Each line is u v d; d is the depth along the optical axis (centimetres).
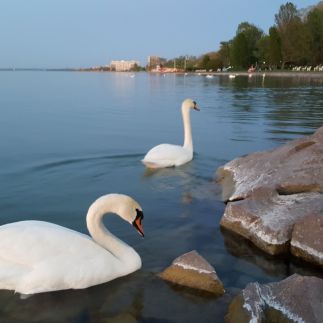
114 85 2166
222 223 297
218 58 5172
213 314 198
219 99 1249
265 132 656
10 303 202
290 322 185
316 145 363
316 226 254
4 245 210
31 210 319
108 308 201
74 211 319
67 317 194
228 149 538
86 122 769
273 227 267
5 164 450
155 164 443
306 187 325
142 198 351
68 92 1598
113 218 304
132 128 705
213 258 253
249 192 337
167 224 298
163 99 1277
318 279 201
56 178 403
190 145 494
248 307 189
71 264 213
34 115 862
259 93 1468
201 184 390
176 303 206
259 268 244
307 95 1355
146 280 225
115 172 429
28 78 3344
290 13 3894
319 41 3506
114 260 227
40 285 208
